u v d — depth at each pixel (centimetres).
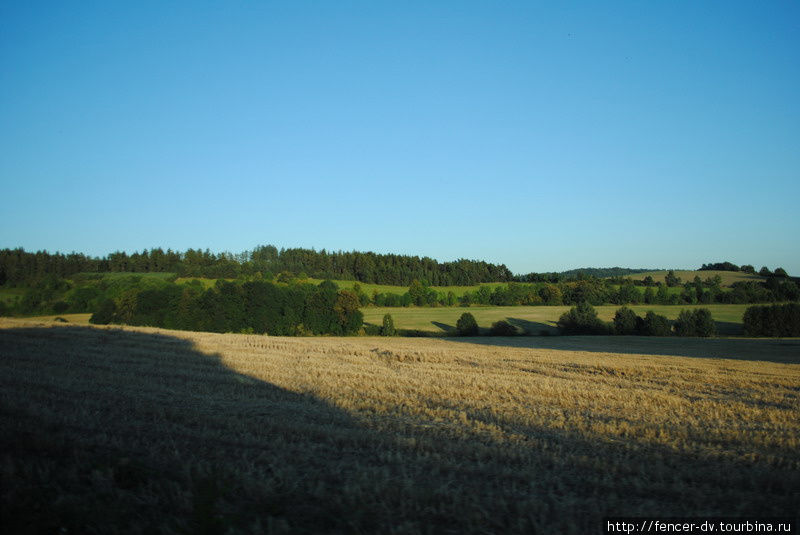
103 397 1202
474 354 2720
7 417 970
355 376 1711
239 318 6334
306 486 700
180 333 3288
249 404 1194
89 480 699
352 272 11412
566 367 2230
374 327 6844
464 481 735
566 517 625
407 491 672
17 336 2525
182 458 798
